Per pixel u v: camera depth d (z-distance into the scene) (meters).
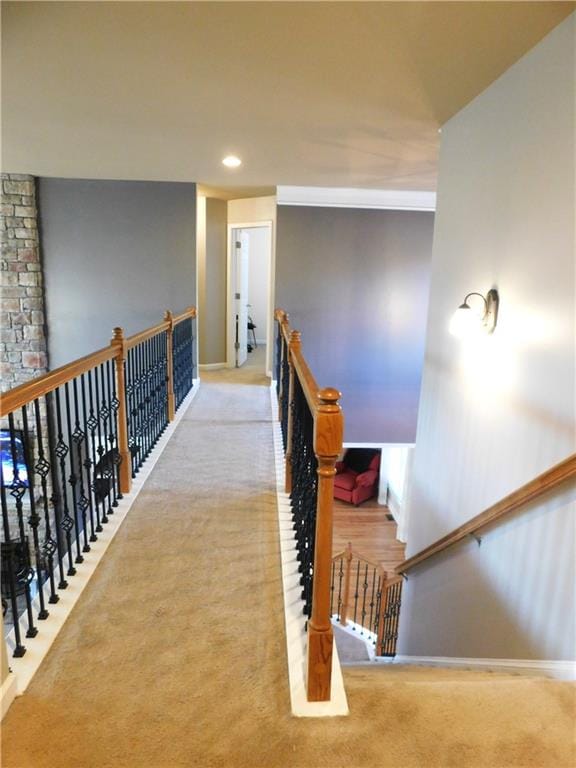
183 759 1.25
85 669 1.56
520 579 2.03
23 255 5.02
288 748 1.27
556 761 1.22
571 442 1.76
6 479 4.90
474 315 2.46
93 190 5.01
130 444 3.17
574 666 1.68
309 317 5.57
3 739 1.30
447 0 1.73
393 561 6.36
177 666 1.59
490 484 2.38
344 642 4.96
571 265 1.78
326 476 1.35
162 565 2.16
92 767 1.23
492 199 2.40
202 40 2.08
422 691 1.48
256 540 2.38
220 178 4.83
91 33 2.03
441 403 3.02
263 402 5.00
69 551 2.07
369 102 2.71
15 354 5.19
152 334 3.40
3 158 4.15
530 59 2.05
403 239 5.45
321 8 1.81
